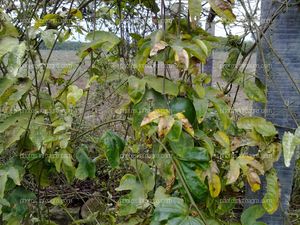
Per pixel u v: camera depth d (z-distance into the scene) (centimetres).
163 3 86
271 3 101
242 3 96
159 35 83
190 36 86
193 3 81
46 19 98
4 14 91
